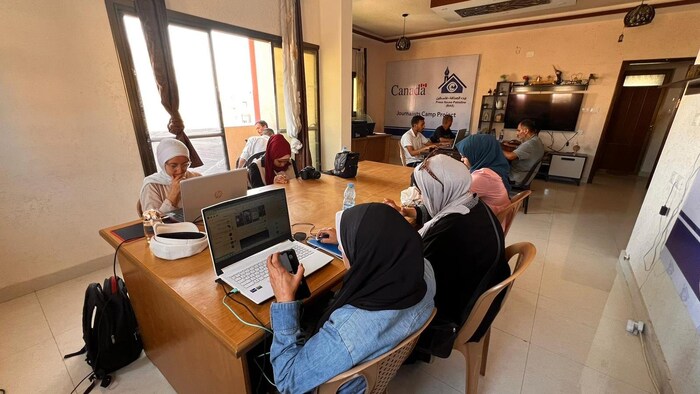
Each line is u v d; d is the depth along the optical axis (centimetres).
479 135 245
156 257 116
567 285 224
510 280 99
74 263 226
